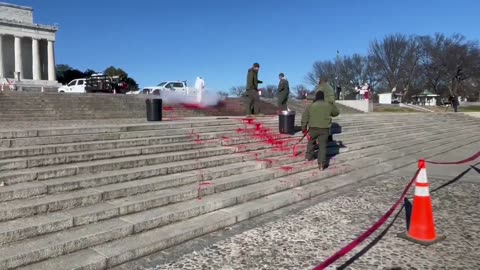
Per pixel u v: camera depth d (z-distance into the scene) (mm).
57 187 6023
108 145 8047
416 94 80688
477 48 74625
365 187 9102
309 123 9844
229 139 10242
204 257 5059
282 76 14992
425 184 5652
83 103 18922
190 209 6250
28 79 53906
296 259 4980
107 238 5188
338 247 5371
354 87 81438
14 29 52906
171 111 20094
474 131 24422
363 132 15531
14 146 7109
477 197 8070
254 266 4781
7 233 4711
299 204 7609
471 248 5320
